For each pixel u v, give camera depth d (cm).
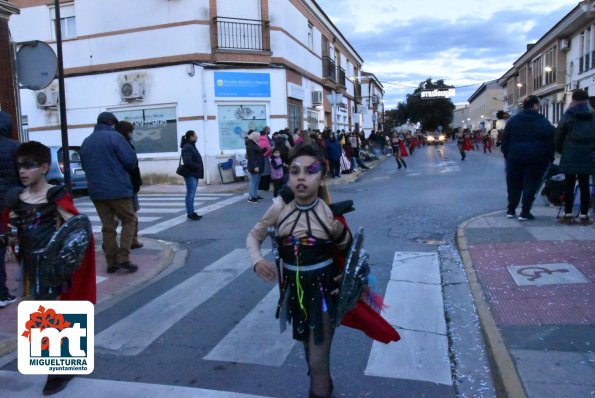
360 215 973
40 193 353
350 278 274
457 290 532
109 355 413
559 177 888
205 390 352
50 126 1975
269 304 518
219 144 1822
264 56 1858
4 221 366
